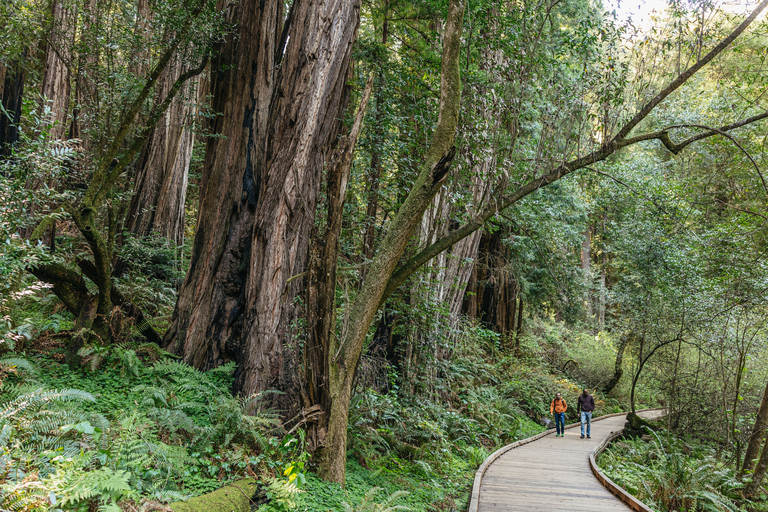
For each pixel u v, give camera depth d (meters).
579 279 20.44
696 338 14.65
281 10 9.11
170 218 13.12
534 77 9.23
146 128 7.53
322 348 6.17
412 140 10.07
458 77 7.13
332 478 6.10
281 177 7.77
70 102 13.05
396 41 13.54
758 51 11.05
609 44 8.99
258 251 7.72
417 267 7.62
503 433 15.03
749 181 12.04
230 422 6.11
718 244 12.52
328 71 7.89
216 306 8.07
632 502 7.62
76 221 6.50
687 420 16.56
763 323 12.41
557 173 8.75
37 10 7.75
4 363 5.31
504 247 20.38
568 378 24.62
